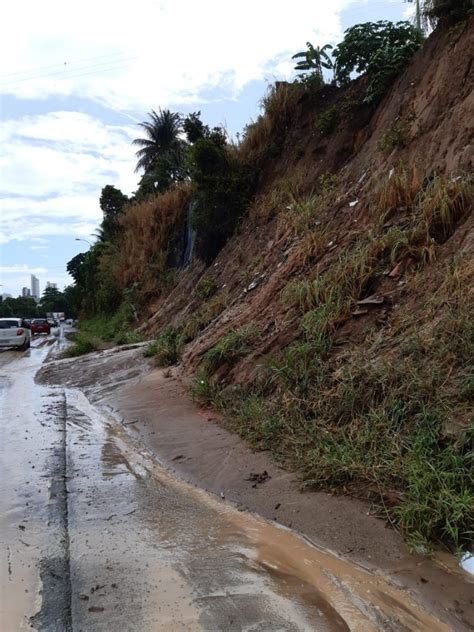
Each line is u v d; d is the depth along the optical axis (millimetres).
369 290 6988
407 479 4137
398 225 7590
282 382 6590
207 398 7836
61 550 3885
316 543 3939
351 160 12336
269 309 8812
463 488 3754
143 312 25297
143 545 3973
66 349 21125
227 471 5492
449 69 9336
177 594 3277
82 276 56250
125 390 10070
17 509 4660
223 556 3789
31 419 8203
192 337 11953
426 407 4602
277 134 16766
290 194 13578
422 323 5703
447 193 6922
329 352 6473
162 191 33531
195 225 17859
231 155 17203
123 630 2914
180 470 5781
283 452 5578
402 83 11367
